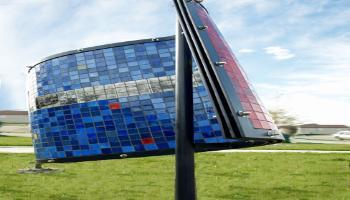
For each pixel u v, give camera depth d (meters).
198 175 28.16
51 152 27.28
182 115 11.45
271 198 20.69
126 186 23.58
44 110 28.05
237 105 10.00
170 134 24.78
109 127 25.75
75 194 21.08
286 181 25.77
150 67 26.28
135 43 27.08
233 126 9.87
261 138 10.47
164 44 26.86
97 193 21.42
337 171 30.34
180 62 11.62
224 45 11.72
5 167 31.25
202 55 10.50
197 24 10.73
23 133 105.81
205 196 20.98
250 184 24.64
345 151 50.28
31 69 30.33
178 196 11.30
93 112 26.30
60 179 25.92
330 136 110.94
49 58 28.75
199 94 24.41
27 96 31.00
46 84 28.36
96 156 25.69
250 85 11.90
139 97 25.72
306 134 113.44
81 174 28.14
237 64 11.81
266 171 30.16
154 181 25.36
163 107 25.28
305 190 22.83
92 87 26.69
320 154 43.50
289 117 87.81
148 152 24.77
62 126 27.00
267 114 12.01
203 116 24.03
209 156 40.75
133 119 25.44
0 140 67.62
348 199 20.62
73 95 27.06
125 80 26.22
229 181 25.66
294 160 37.44
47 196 20.44
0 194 20.66
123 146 25.19
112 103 26.02
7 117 120.94
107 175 27.73
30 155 40.41
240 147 18.84
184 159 11.34
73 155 26.31
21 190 21.89
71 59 27.94
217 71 10.10
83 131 26.25
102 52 27.38
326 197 21.05
